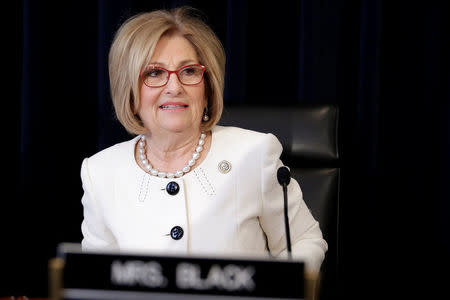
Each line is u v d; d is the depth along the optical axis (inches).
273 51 256.5
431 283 259.9
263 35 256.4
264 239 167.0
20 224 264.8
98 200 163.5
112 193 161.9
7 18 262.4
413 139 254.2
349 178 254.5
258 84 258.4
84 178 166.9
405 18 248.8
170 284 89.9
